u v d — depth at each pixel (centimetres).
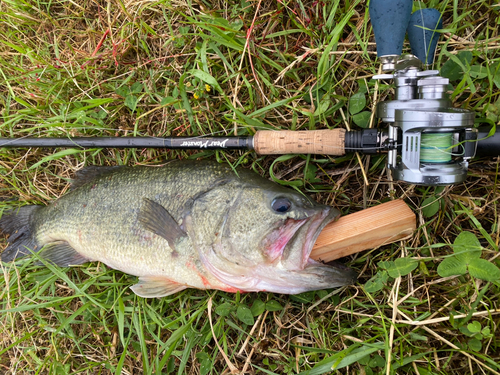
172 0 44
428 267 39
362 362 38
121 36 46
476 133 32
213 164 39
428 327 38
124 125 47
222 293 43
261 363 42
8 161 49
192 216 38
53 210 45
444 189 39
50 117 47
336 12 41
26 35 49
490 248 39
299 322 41
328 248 37
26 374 46
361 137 36
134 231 40
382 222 37
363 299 40
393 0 30
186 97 42
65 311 46
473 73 38
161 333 44
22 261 46
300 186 42
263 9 43
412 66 31
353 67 41
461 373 38
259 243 36
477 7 39
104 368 46
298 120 42
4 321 47
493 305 37
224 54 44
